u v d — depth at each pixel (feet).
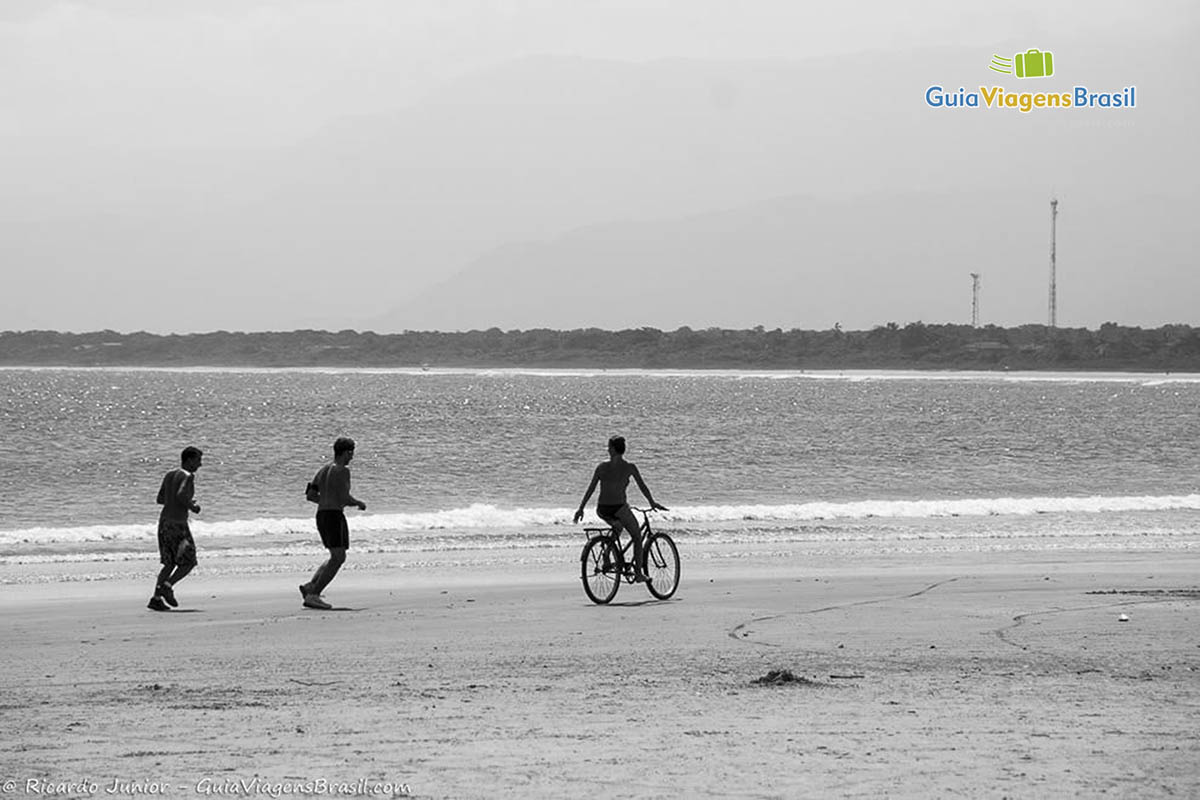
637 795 79.20
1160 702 110.83
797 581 219.41
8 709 109.50
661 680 124.16
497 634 158.10
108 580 229.66
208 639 155.22
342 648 147.43
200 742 95.45
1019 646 145.48
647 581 190.39
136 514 379.55
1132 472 562.25
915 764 87.25
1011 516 368.68
